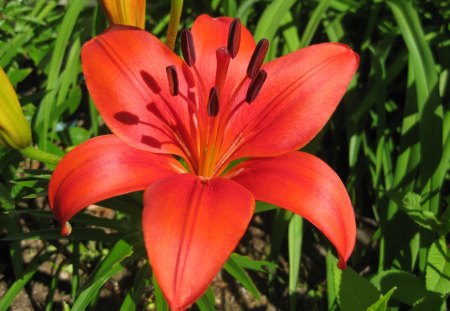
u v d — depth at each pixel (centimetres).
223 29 40
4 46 53
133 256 41
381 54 53
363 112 50
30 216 54
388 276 45
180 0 36
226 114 36
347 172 57
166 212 29
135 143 34
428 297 41
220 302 51
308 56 37
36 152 37
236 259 43
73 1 52
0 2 58
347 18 58
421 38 49
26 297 50
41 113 51
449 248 44
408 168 49
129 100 35
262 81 34
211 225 29
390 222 50
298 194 32
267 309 51
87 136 58
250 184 34
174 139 36
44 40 58
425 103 47
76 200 31
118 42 35
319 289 52
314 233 55
